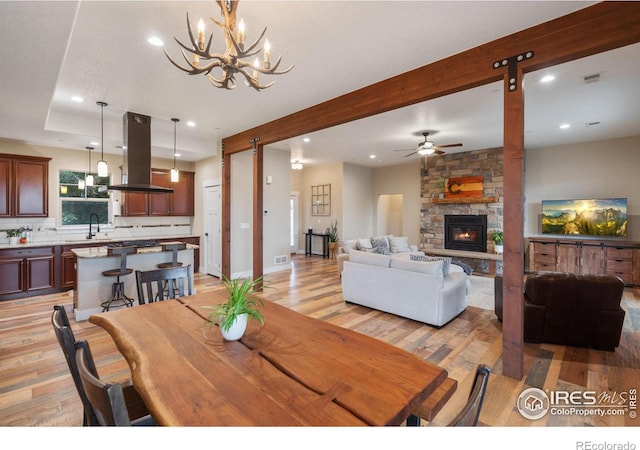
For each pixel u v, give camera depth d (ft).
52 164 17.97
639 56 9.65
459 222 25.23
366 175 32.78
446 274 13.42
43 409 7.07
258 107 13.96
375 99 11.43
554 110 14.66
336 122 12.86
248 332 5.48
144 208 21.01
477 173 24.27
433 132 18.81
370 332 11.60
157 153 20.12
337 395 3.61
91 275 12.98
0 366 8.93
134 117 14.66
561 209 21.02
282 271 23.29
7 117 12.39
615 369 8.87
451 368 9.02
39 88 9.56
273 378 3.97
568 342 10.35
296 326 5.78
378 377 4.03
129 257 14.25
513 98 8.27
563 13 7.48
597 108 14.39
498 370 8.85
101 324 5.98
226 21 5.26
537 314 10.52
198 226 23.09
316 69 10.32
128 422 2.81
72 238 18.53
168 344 4.96
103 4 7.05
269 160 23.02
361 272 14.28
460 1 7.04
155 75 10.71
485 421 6.76
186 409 3.31
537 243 21.13
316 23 7.88
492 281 20.08
